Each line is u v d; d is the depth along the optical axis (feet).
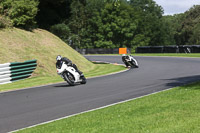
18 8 173.06
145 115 44.04
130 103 55.26
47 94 74.95
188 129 34.65
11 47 143.64
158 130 35.14
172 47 282.15
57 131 39.04
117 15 531.50
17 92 81.97
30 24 182.91
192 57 215.72
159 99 56.39
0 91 86.99
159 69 139.23
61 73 88.38
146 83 86.99
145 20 593.01
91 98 65.51
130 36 532.32
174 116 41.47
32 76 125.29
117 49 365.61
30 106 59.62
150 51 304.50
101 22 530.27
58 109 55.26
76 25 534.37
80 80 91.56
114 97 65.10
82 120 44.32
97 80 103.30
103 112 48.98
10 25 166.40
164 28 619.67
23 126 44.11
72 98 66.85
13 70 113.29
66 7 239.09
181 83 82.48
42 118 48.60
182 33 606.55
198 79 90.22
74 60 166.91
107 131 36.81
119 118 43.60
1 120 48.65
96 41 533.55
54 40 187.32
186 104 48.93
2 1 173.47
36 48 156.15
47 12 227.61
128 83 89.45
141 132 35.04
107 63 208.13
